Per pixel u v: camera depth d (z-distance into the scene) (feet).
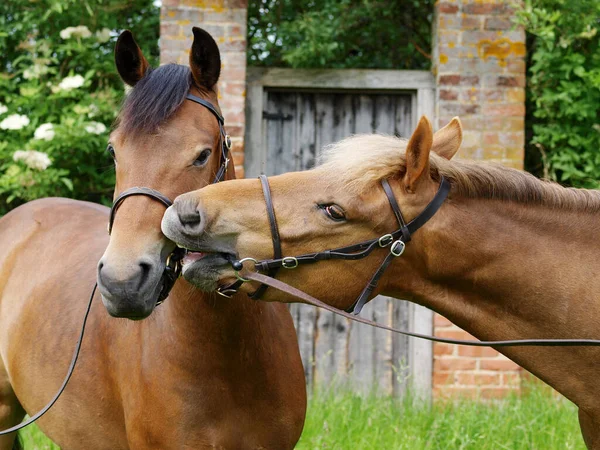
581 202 7.29
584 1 15.56
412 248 7.10
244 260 6.79
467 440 11.78
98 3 17.56
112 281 6.75
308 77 17.03
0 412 10.53
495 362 15.71
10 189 16.37
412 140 6.79
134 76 8.39
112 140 7.64
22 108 17.40
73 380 8.82
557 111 16.42
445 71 16.07
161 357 7.71
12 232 11.25
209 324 7.50
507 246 7.10
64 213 11.18
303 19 17.84
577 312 7.09
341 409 13.84
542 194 7.27
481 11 16.01
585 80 15.96
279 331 8.48
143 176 7.27
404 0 19.27
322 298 7.07
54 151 16.52
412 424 13.35
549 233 7.22
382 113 17.37
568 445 11.69
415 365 16.42
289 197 6.92
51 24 17.74
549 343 6.67
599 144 16.21
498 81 16.02
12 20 18.22
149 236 7.06
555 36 16.01
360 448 11.92
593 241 7.23
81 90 17.25
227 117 15.93
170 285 7.34
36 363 9.42
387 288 7.29
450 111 16.08
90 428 8.78
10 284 10.62
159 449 7.80
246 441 7.99
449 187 7.17
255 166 17.08
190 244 6.70
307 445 12.20
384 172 6.97
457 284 7.24
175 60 15.83
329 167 7.09
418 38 19.83
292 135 17.33
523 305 7.16
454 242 7.06
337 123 17.37
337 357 17.12
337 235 6.92
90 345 8.77
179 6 15.84
